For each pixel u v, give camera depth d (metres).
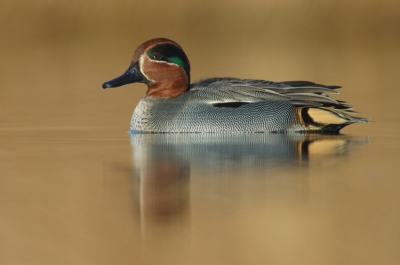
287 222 9.66
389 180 11.67
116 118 18.77
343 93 22.84
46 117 18.89
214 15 37.25
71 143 15.13
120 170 12.49
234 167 12.66
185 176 12.00
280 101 15.94
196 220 9.77
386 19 37.41
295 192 11.04
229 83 16.59
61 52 34.31
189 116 16.00
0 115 19.25
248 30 37.19
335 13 37.53
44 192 11.21
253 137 15.43
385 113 19.12
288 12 37.53
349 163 12.91
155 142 15.02
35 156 13.75
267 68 28.55
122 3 36.72
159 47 16.33
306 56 32.50
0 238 9.24
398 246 8.83
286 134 15.80
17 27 36.78
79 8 36.88
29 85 25.59
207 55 32.62
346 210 10.12
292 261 8.41
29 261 8.55
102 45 35.88
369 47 35.25
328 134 15.94
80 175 12.18
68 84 25.88
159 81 16.34
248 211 10.12
